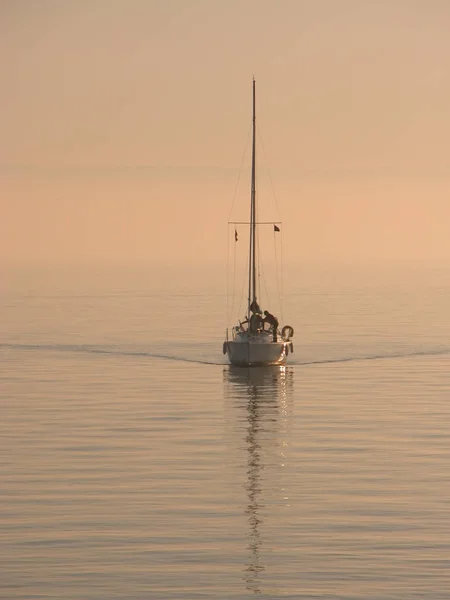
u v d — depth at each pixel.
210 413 133.88
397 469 102.50
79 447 112.31
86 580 73.94
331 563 76.94
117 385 157.25
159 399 144.38
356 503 91.00
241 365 177.50
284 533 83.31
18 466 103.44
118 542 81.12
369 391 151.50
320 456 108.56
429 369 176.62
